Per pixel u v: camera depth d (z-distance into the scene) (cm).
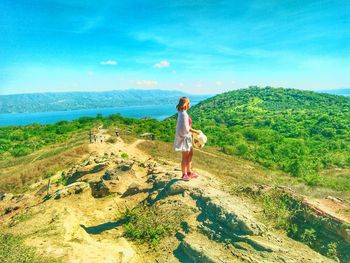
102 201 1048
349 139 8075
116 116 9188
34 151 5525
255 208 795
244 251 620
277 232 712
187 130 841
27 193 1825
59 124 8869
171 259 650
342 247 655
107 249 641
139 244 727
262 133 8350
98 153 3183
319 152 5784
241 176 2442
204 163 3488
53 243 641
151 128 7256
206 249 633
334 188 1872
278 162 4456
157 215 802
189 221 745
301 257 601
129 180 1161
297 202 798
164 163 2566
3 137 7181
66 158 3241
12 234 698
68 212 823
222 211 720
